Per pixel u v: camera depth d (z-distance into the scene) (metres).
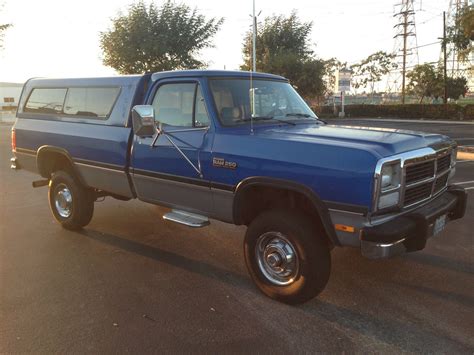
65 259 4.98
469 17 27.47
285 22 40.88
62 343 3.29
